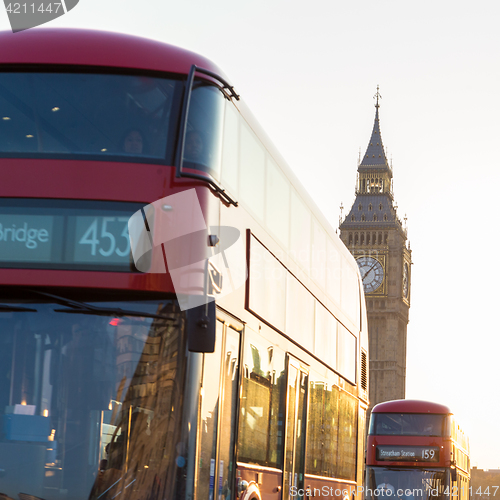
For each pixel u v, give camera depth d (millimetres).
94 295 7480
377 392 145000
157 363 7418
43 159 7578
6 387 7281
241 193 9086
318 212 13219
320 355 12812
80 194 7512
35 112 7848
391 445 28141
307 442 11922
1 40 8133
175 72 8102
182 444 7348
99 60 7980
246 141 9406
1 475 7105
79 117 7848
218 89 8344
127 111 7918
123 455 7230
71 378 7312
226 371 8406
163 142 7844
